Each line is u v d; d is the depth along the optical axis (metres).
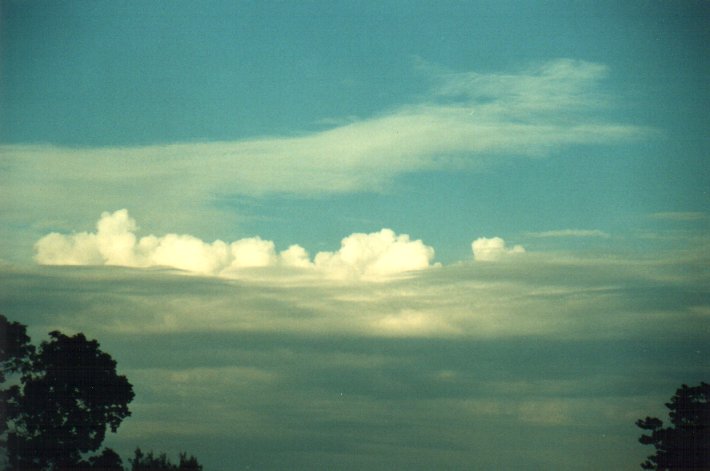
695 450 9.60
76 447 9.52
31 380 9.62
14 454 9.40
